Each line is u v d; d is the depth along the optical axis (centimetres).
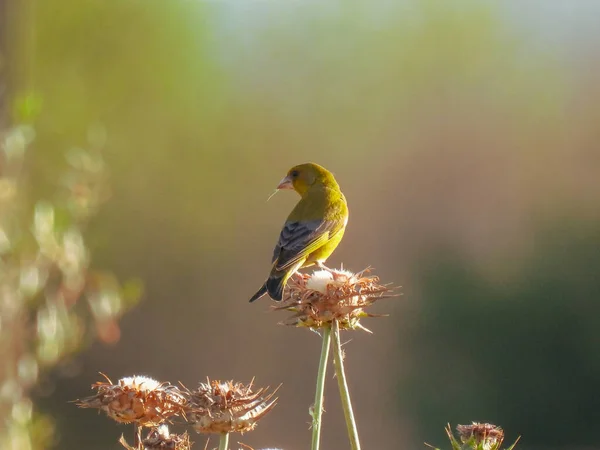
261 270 1908
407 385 1744
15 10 899
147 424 395
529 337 1766
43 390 1088
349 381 1730
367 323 1791
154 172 1944
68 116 1744
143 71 1955
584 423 1712
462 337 1783
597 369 1739
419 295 1842
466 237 1934
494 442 430
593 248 1844
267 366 1758
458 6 2203
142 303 1773
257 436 1587
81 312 930
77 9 1842
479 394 1734
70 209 845
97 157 1000
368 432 1677
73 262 786
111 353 1662
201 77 2036
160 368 1744
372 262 1947
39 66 1792
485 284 1836
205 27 2064
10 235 736
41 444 827
